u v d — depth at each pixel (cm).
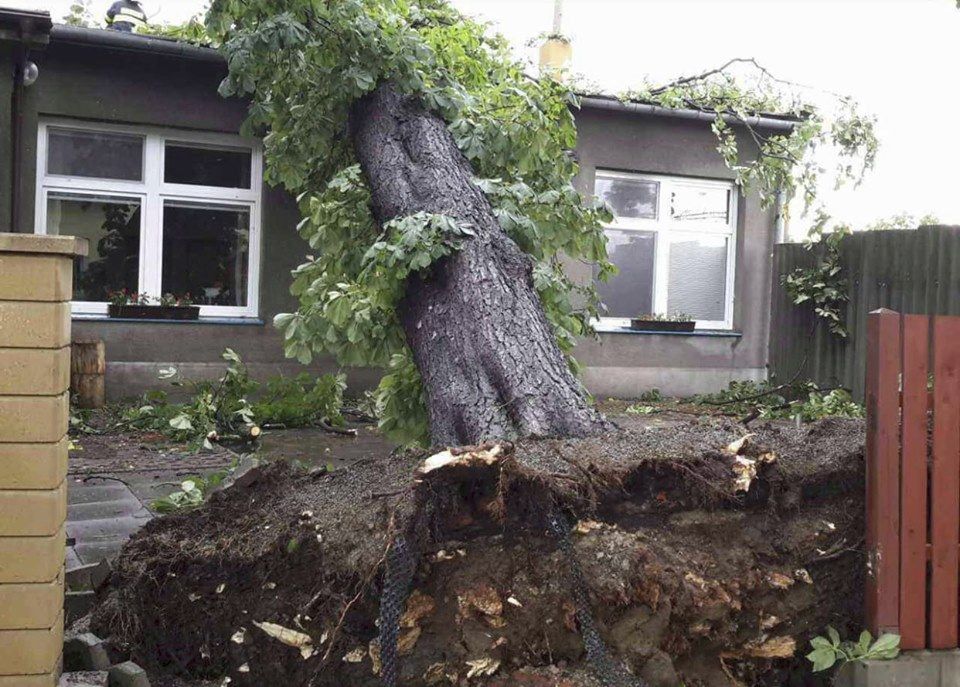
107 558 307
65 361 231
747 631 287
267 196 912
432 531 258
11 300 217
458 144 489
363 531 262
